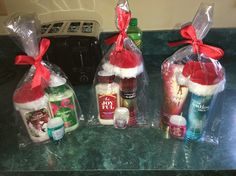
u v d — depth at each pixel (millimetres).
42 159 703
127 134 770
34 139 733
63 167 673
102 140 753
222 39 1039
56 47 880
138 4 1004
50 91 729
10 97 950
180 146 716
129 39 777
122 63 728
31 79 717
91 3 1014
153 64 1054
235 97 874
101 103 770
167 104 739
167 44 1065
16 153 726
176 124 707
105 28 1062
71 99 746
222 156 679
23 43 685
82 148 729
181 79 670
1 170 673
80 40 870
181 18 1027
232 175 650
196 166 653
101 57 942
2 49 1080
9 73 1064
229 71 1005
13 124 830
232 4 982
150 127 789
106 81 757
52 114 740
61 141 755
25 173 673
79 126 808
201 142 726
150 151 706
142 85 841
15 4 1018
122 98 778
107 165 670
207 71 647
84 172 666
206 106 662
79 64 923
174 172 650
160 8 1011
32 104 677
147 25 1050
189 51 708
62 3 1018
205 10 681
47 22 1040
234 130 754
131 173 659
